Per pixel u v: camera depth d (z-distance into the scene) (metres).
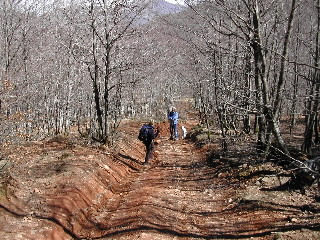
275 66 12.52
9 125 12.08
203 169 12.71
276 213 7.48
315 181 8.57
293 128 23.19
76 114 21.97
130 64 14.72
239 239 6.68
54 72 18.75
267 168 10.29
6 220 6.70
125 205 8.91
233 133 16.23
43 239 6.44
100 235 7.32
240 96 9.76
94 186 9.60
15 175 9.17
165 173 12.62
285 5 12.84
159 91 38.97
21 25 17.34
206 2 10.95
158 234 7.05
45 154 11.91
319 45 11.69
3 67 15.09
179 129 27.47
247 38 10.52
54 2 19.31
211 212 8.30
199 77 17.50
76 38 16.75
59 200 7.88
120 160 13.25
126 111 34.28
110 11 13.98
